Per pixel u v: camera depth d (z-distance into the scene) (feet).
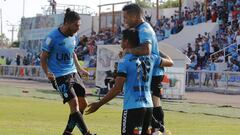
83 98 30.17
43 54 29.12
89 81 108.27
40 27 187.01
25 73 146.51
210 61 115.44
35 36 190.49
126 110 20.36
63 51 29.37
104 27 168.76
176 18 142.20
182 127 39.81
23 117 43.75
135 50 20.57
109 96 20.31
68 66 29.71
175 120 45.21
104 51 76.28
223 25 124.06
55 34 29.19
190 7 148.77
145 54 20.83
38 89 91.97
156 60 25.55
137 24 22.68
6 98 67.26
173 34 138.51
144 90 20.56
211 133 36.47
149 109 20.72
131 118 20.22
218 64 113.09
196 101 72.95
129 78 20.36
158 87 27.91
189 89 104.32
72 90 29.35
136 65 20.33
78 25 29.35
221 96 86.28
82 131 29.07
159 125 27.32
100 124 40.27
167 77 74.69
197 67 118.21
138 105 20.22
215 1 130.72
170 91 75.20
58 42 29.17
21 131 34.24
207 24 128.98
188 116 49.57
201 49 121.08
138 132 20.22
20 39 203.41
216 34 124.06
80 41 156.76
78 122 28.96
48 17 181.88
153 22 158.10
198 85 102.58
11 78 150.30
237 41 114.73
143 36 21.99
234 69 110.22
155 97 27.96
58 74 29.37
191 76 104.06
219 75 98.22
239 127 40.78
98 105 20.47
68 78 29.43
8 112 47.65
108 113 49.83
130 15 22.54
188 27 134.51
